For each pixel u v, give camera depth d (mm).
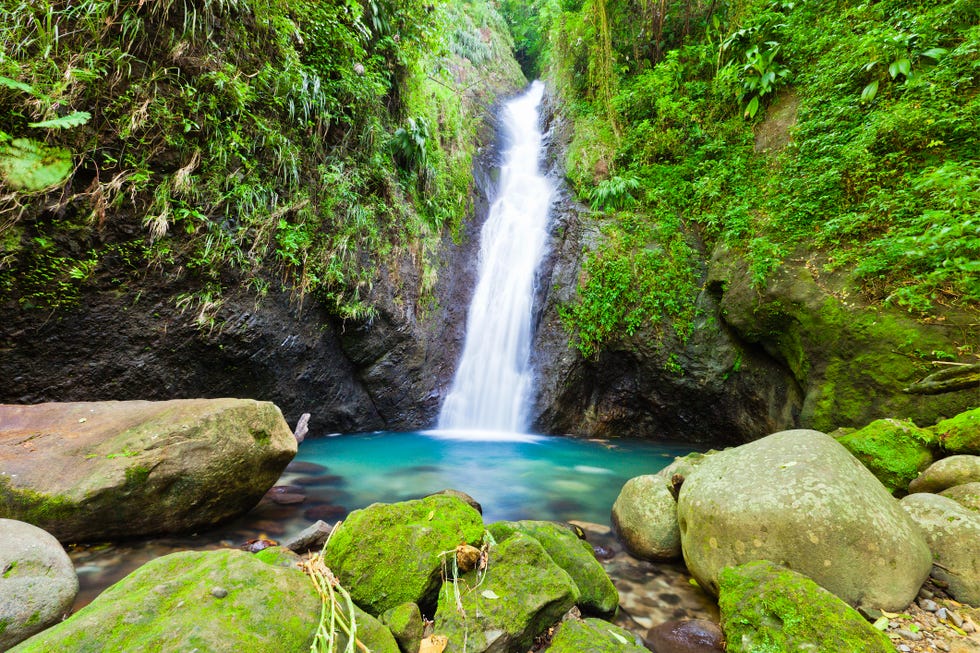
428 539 2301
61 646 1280
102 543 2717
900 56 5348
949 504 2469
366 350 6684
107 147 3904
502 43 15445
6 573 1784
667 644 2131
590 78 10328
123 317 4238
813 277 5355
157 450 2801
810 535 2162
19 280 3613
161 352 4551
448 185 8938
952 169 3602
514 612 1925
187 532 2977
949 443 3260
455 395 8008
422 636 1906
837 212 5422
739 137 7520
